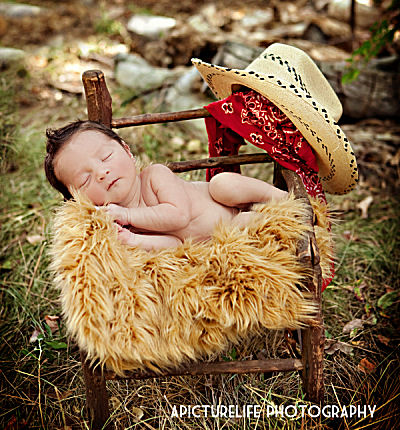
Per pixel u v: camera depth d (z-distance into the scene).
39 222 2.56
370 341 1.99
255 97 1.68
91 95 1.60
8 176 2.87
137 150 3.05
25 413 1.71
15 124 3.13
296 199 1.54
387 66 3.20
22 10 5.19
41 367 1.85
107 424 1.57
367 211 2.68
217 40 3.70
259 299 1.40
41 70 4.02
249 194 1.63
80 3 5.51
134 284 1.37
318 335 1.46
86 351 1.41
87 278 1.33
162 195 1.58
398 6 2.76
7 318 2.09
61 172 1.51
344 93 3.14
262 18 4.43
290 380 1.80
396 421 1.62
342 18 4.16
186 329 1.39
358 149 2.98
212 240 1.50
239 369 1.49
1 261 2.36
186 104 3.31
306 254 1.41
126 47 4.42
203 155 3.04
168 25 4.27
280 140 1.69
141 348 1.35
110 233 1.41
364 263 2.37
